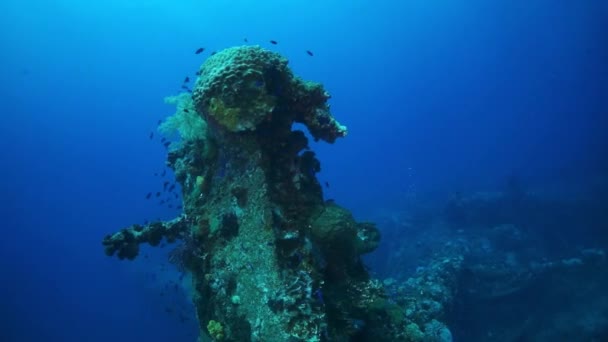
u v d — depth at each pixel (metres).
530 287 14.31
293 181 5.35
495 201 24.55
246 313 4.64
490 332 13.37
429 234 23.73
